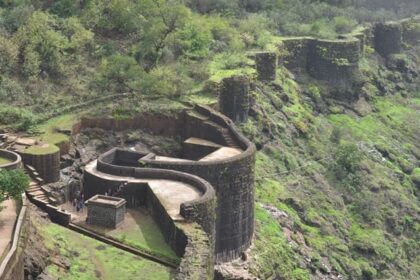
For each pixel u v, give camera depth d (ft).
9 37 240.73
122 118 215.31
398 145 302.86
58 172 182.09
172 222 145.18
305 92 303.68
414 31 400.06
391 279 224.12
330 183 254.68
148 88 229.66
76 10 274.16
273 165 242.99
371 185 260.42
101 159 181.88
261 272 182.09
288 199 227.61
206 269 125.18
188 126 218.79
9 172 131.34
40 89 222.48
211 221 154.81
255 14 336.70
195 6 326.44
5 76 221.25
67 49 245.45
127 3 272.51
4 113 199.62
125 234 151.53
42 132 199.00
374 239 234.38
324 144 274.36
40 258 124.36
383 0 425.69
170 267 138.72
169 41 258.98
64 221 155.22
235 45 277.85
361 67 335.26
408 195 270.46
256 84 261.44
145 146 214.69
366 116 312.50
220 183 180.04
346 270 214.28
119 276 132.87
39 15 248.11
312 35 327.67
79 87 229.04
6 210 127.44
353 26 359.87
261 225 204.85
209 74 244.42
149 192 165.37
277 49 291.79
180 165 177.58
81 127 210.38
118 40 266.77
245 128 240.12
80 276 129.49
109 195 169.37
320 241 218.18
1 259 104.99
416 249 247.50
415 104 350.23
